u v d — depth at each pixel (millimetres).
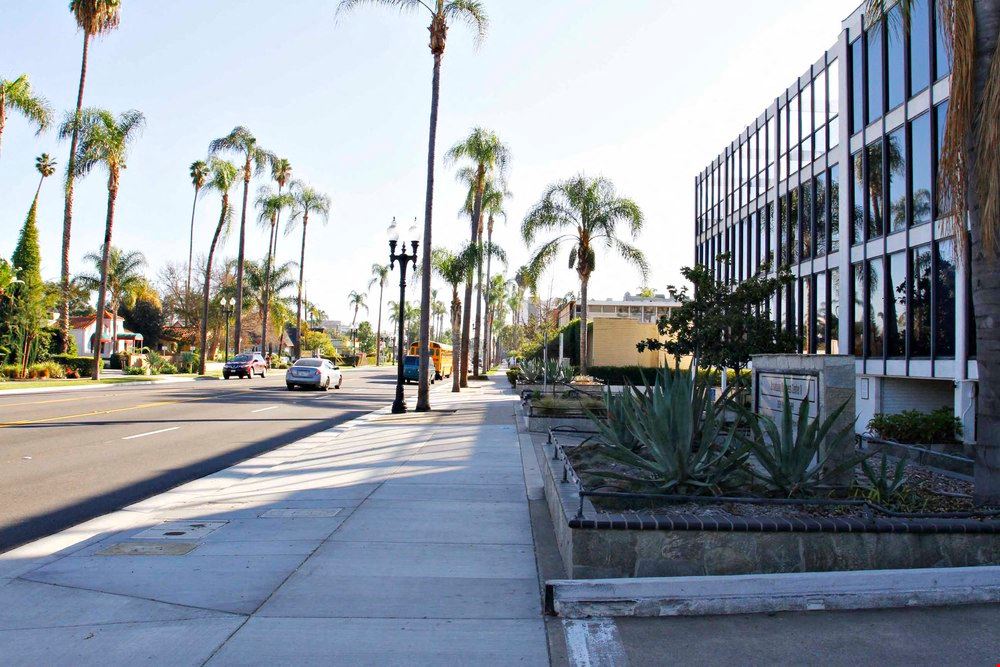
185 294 79062
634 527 5438
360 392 35688
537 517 8070
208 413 21641
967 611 5008
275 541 7047
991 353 6438
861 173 19969
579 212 34719
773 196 26734
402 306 22516
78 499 9219
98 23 39156
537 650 4438
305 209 68562
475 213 38250
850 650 4398
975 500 6539
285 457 12914
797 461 6668
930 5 16469
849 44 20547
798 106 24516
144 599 5355
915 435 14875
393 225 22641
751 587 5027
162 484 10328
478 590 5586
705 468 6727
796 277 23266
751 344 18750
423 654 4375
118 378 40875
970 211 6648
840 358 7980
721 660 4273
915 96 17203
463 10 23328
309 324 113250
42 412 20844
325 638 4617
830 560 5445
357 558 6449
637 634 4672
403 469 11453
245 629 4766
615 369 37375
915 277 17203
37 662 4258
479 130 37281
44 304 40750
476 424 18609
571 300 73812
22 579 5840
